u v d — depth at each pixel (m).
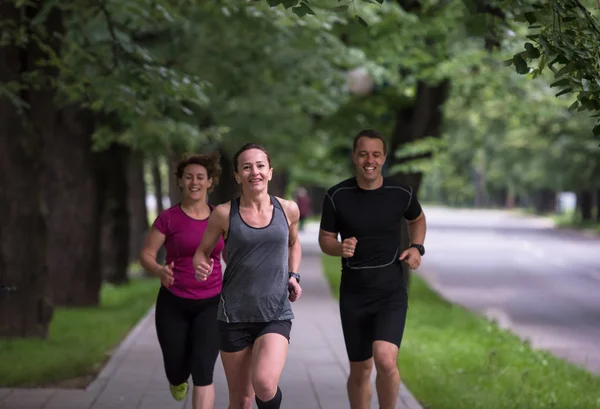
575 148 111.56
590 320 35.84
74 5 23.52
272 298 12.53
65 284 38.38
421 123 43.69
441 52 40.22
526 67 12.82
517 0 13.98
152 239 14.26
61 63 23.14
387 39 38.81
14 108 25.91
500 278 54.53
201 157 14.48
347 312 13.76
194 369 14.02
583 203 132.38
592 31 13.03
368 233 13.63
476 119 60.84
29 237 26.25
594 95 12.84
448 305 38.31
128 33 27.97
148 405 17.52
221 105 38.03
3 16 24.16
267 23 27.83
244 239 12.45
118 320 33.03
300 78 36.78
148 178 125.75
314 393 18.95
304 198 104.88
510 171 158.88
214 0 24.61
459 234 110.75
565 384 20.84
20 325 26.27
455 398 18.41
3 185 26.11
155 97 21.58
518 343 27.50
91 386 19.41
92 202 38.62
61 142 38.66
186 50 32.00
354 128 50.50
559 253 77.31
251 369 12.77
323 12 25.45
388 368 13.28
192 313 14.24
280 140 46.72
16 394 18.41
